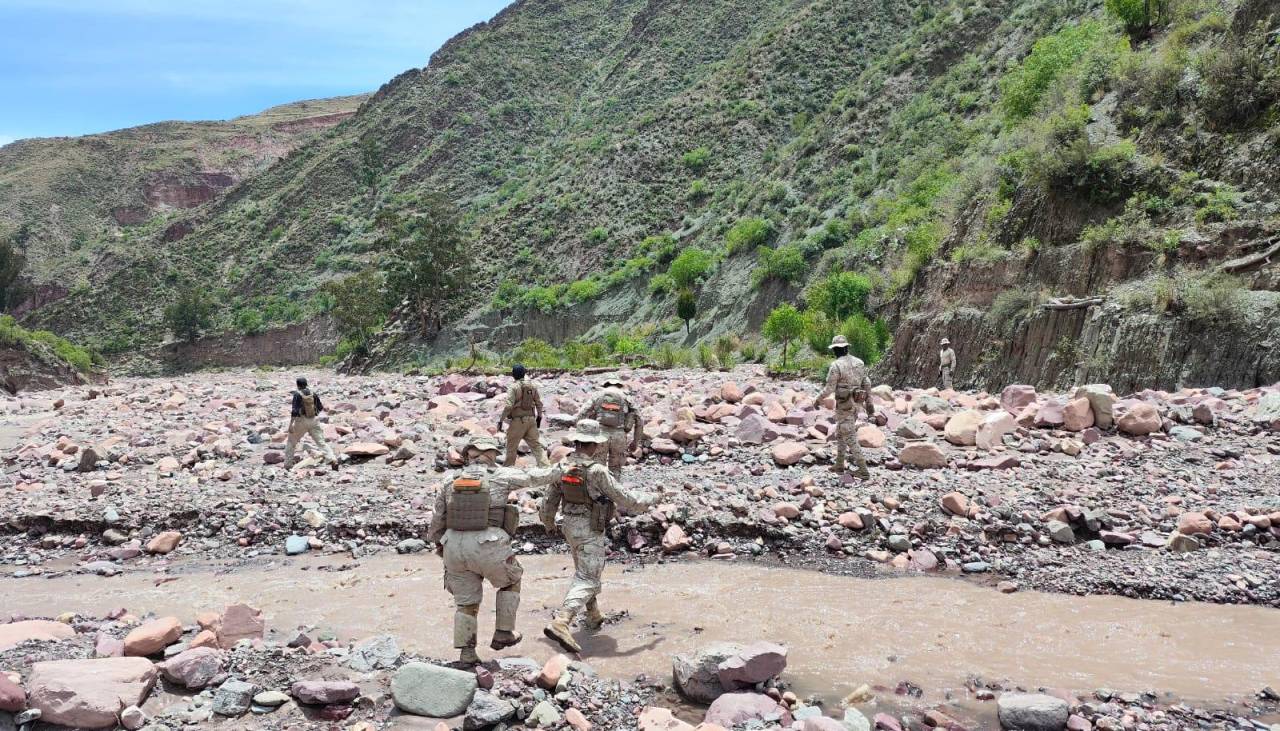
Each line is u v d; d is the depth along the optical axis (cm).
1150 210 2155
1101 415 1209
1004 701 475
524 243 10962
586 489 602
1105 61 2844
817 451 1111
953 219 3403
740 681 505
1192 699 502
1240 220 1898
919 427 1199
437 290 10000
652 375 2522
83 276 17525
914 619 650
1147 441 1159
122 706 446
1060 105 2994
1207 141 2162
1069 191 2406
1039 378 2177
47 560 891
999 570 772
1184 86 2320
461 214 14538
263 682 494
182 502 1015
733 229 7875
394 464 1216
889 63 8856
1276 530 826
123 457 1308
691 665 509
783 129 10981
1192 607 676
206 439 1442
